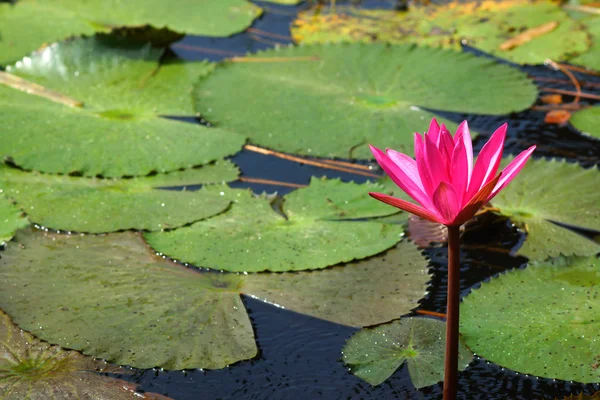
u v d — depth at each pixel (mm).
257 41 3670
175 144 2621
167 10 3877
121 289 1855
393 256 2025
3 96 2850
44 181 2354
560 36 3566
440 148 1237
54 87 2996
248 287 1892
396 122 2807
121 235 2104
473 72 3209
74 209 2213
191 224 2160
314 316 1775
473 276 1984
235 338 1712
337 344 1726
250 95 3006
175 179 2426
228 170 2508
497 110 2930
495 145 1250
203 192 2332
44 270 1918
